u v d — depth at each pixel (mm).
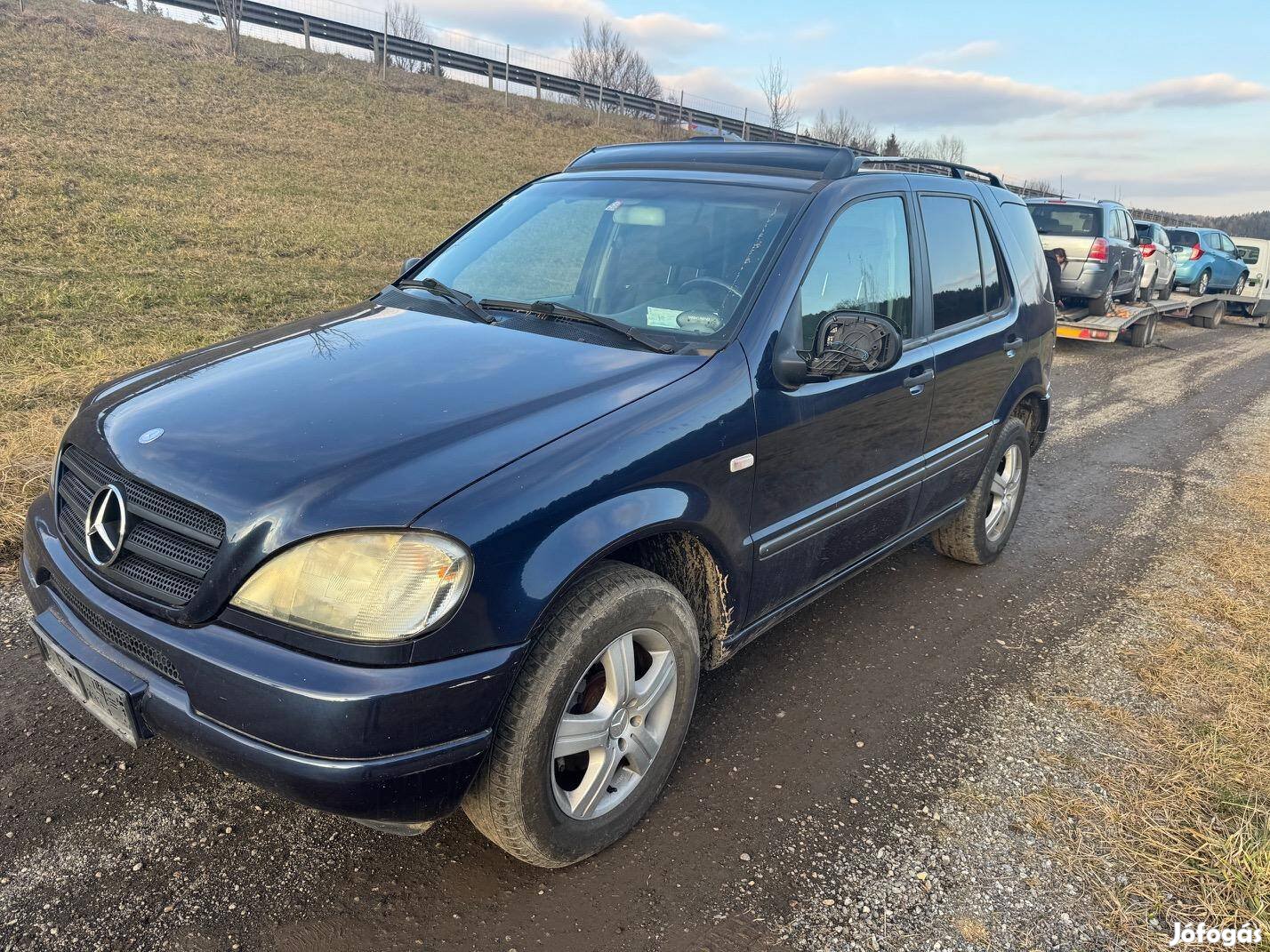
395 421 2051
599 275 2992
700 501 2330
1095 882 2332
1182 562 4820
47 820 2289
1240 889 2312
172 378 2457
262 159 18312
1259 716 3197
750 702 3137
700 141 3662
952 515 4098
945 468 3732
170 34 26688
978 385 3834
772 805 2572
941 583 4375
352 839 2312
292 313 8820
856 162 3197
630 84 43250
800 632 3734
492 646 1846
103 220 12133
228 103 21844
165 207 13523
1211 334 17281
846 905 2207
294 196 15961
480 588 1816
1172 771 2844
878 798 2639
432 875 2213
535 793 2029
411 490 1824
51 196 12656
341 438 1982
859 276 3066
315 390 2236
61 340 6859
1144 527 5395
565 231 3221
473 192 19234
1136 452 7305
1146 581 4523
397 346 2562
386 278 11242
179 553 1908
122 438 2129
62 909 2018
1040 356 4477
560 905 2145
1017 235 4398
